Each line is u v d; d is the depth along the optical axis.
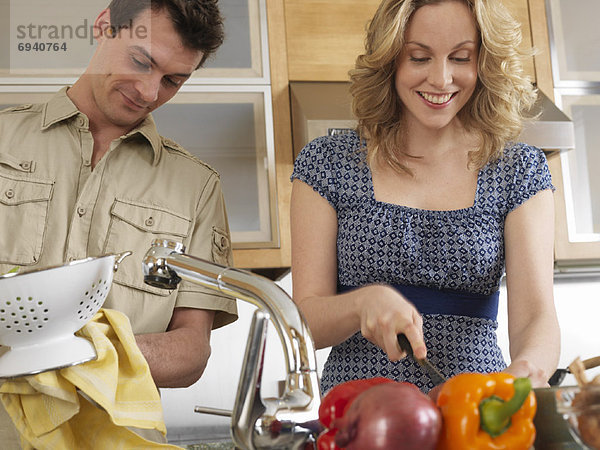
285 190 2.57
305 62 2.65
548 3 2.81
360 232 1.33
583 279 2.98
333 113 2.50
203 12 1.33
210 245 1.49
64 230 1.38
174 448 0.96
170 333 1.32
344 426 0.57
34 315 0.85
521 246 1.31
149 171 1.47
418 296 1.31
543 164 1.38
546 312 1.22
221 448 2.57
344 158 1.39
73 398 0.90
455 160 1.37
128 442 0.96
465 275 1.31
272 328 2.67
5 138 1.42
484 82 1.33
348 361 1.29
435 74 1.25
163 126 2.55
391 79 1.35
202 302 1.41
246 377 0.60
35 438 0.92
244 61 2.62
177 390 2.66
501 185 1.35
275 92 2.62
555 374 1.07
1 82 2.40
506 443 0.57
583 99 2.79
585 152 2.77
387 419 0.54
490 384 0.57
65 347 0.89
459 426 0.56
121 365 0.98
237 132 2.59
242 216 2.55
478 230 1.32
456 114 1.39
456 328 1.29
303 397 0.62
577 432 0.57
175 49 1.33
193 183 1.50
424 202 1.35
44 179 1.40
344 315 0.96
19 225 1.37
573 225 2.72
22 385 0.90
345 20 2.69
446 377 1.28
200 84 2.58
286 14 2.67
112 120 1.43
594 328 2.95
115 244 1.39
